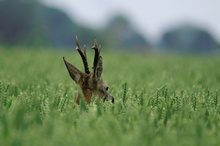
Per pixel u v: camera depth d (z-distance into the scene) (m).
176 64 92.62
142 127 27.08
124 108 33.56
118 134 25.78
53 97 36.25
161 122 29.86
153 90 44.03
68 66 37.88
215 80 59.75
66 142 24.17
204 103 36.09
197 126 27.34
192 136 26.45
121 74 66.62
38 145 23.83
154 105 35.91
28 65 82.38
